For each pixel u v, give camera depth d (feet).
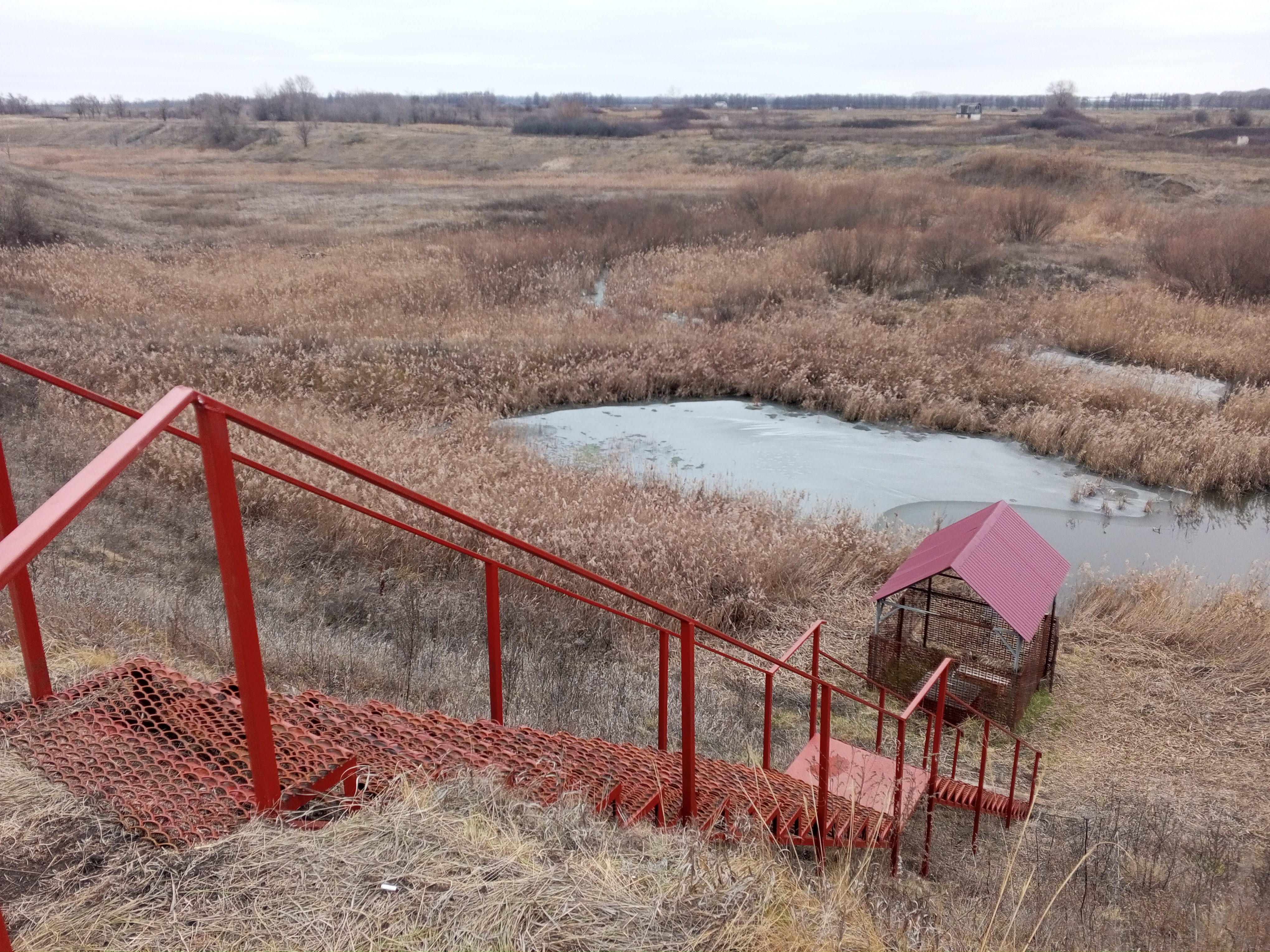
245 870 8.41
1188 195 148.77
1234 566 47.01
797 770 23.07
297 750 10.16
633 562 38.52
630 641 34.17
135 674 11.35
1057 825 25.84
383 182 182.39
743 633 37.22
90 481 5.62
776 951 9.33
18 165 172.65
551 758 12.79
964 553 31.19
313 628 28.81
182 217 128.06
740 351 75.15
